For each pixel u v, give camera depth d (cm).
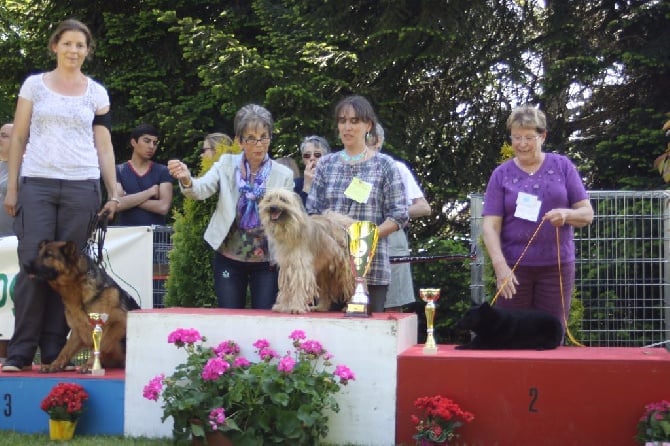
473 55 1334
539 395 510
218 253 653
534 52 1332
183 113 1349
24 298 625
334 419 529
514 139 586
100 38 1468
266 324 541
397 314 601
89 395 570
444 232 1376
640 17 1229
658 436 481
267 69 1202
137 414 559
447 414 501
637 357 514
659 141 1166
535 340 571
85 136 621
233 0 1458
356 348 529
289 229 554
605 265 863
